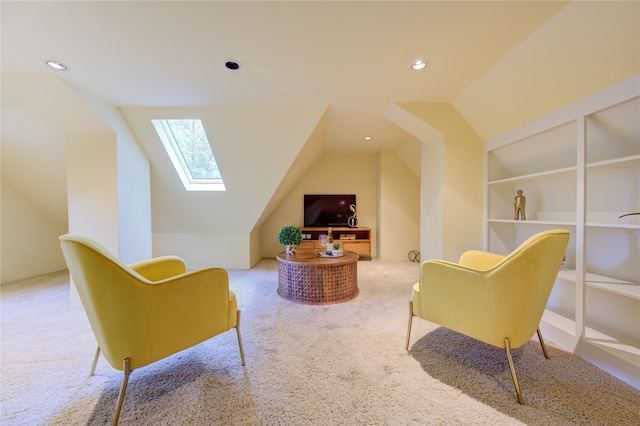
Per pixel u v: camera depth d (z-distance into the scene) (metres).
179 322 1.28
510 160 2.45
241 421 1.10
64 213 3.75
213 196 3.46
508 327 1.26
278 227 4.71
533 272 1.22
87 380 1.37
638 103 1.38
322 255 2.76
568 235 1.29
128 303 1.12
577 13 1.33
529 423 1.08
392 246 4.44
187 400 1.22
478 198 2.59
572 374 1.39
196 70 1.93
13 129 2.75
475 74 1.99
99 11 1.33
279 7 1.32
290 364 1.50
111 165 2.54
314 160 4.27
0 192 3.21
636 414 1.12
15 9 1.30
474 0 1.29
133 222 2.78
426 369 1.45
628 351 1.40
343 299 2.55
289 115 2.64
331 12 1.36
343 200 4.64
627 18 1.22
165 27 1.46
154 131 2.80
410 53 1.72
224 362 1.53
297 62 1.83
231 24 1.44
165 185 3.34
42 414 1.15
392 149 4.36
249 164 3.07
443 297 1.47
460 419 1.11
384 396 1.24
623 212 1.63
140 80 2.07
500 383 1.33
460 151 2.56
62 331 1.91
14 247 3.32
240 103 2.50
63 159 3.09
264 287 3.00
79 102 2.21
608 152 1.66
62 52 1.70
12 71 1.92
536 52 1.62
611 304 1.68
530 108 1.94
